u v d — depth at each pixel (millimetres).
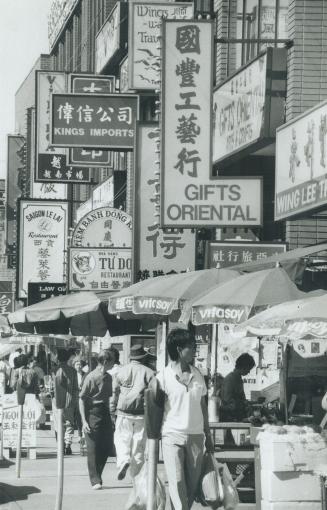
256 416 14039
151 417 10070
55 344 33188
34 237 45531
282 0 22656
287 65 21188
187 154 20953
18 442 17750
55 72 42250
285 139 19094
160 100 21109
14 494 15391
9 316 19391
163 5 30484
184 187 20922
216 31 25641
